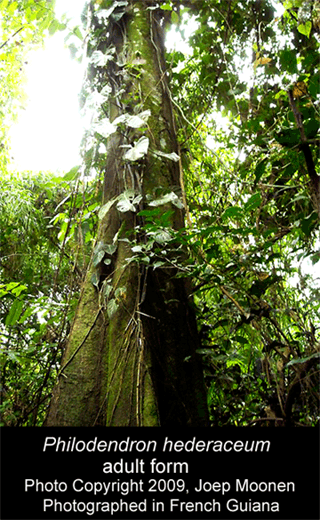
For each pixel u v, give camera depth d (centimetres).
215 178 248
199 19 280
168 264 175
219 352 196
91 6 232
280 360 184
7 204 319
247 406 196
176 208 197
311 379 163
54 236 336
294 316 172
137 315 173
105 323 181
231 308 182
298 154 173
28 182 364
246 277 190
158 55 237
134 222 189
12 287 206
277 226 204
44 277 317
